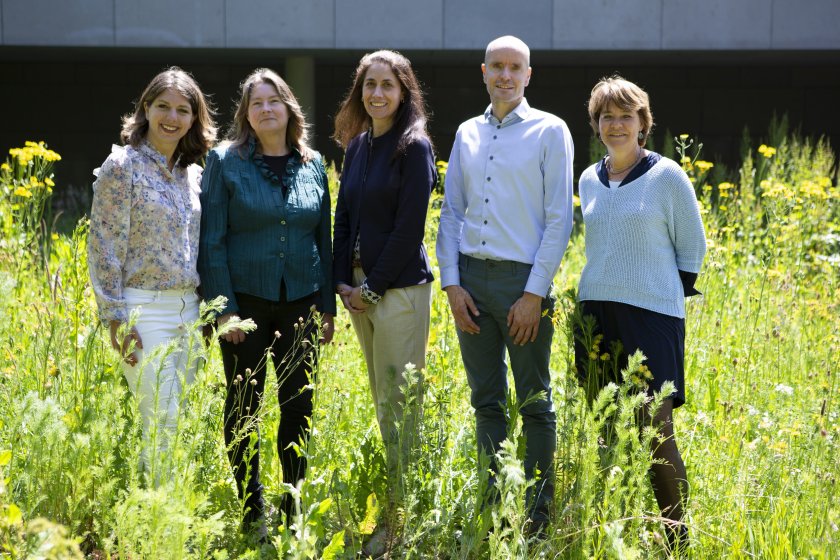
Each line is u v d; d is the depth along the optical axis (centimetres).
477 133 402
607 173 394
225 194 390
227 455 367
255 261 386
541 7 1380
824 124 1653
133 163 361
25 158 577
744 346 515
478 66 1641
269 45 1376
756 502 362
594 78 1656
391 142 398
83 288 426
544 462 392
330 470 379
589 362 381
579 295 392
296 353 396
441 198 665
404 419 346
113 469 326
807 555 314
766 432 405
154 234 362
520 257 385
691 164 611
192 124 386
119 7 1355
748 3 1377
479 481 340
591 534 322
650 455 324
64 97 1628
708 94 1656
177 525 271
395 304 395
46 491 297
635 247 373
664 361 367
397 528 350
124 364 356
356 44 1382
